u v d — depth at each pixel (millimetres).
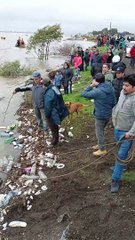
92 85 4547
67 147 5430
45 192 4129
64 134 5965
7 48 29922
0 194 4266
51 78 5453
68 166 4781
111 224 3443
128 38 24234
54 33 21062
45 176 4531
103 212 3615
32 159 5152
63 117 5457
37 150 5484
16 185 4426
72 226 3443
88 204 3775
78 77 11359
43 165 4871
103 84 4508
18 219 3730
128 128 3795
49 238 3363
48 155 5137
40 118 6203
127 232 3318
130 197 3854
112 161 4715
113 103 4574
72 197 3943
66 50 25047
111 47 14250
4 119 7551
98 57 9766
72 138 5781
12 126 6871
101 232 3344
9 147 5871
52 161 4945
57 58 22641
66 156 5098
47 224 3572
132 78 3607
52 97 5152
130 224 3414
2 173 4867
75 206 3783
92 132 5938
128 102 3707
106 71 5621
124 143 3754
